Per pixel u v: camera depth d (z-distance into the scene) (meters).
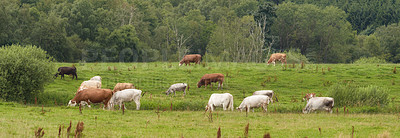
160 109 25.52
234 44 86.38
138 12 104.75
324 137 14.84
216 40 92.25
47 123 16.45
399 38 115.81
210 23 119.69
